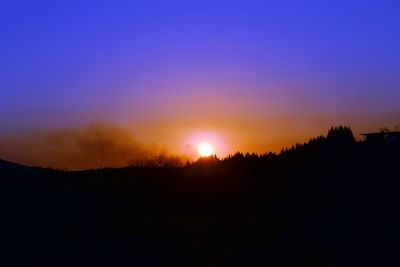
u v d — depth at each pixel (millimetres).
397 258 17203
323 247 19109
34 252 19547
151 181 33562
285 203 27812
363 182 25391
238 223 24719
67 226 21844
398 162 26266
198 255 19406
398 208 22062
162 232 22922
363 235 20031
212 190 31422
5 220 21703
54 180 29203
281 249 19547
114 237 21594
